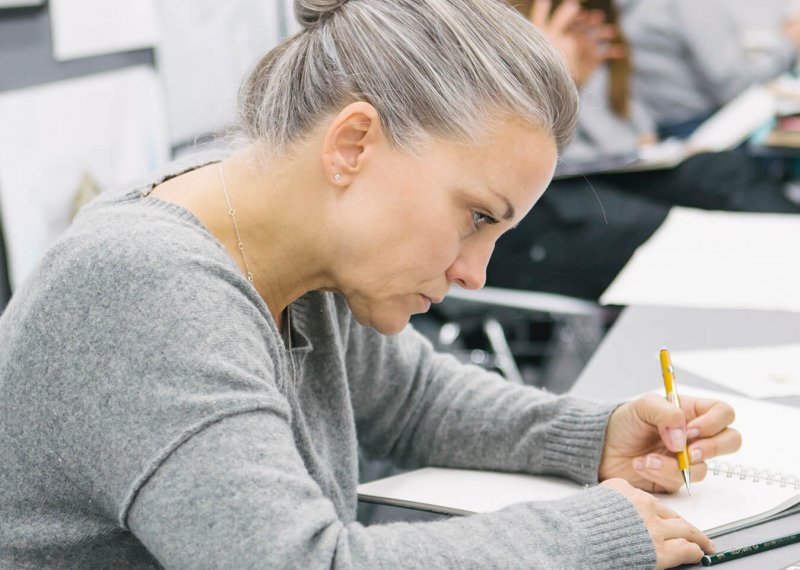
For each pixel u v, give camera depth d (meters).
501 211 0.78
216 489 0.65
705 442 0.93
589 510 0.77
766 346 1.33
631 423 0.96
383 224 0.78
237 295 0.74
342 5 0.81
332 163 0.77
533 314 2.45
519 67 0.76
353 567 0.67
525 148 0.77
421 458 1.11
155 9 2.09
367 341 1.08
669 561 0.77
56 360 0.71
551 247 2.38
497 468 1.05
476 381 1.12
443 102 0.75
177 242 0.74
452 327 2.17
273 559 0.64
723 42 2.88
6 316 0.79
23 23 1.71
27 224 1.74
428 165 0.76
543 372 2.69
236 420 0.67
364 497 0.99
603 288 2.36
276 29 2.62
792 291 1.53
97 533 0.76
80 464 0.71
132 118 2.04
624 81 2.64
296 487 0.67
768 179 2.91
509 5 0.80
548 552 0.73
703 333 1.39
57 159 1.81
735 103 2.88
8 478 0.75
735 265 1.66
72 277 0.72
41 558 0.76
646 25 2.88
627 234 2.35
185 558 0.65
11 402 0.73
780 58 2.92
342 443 0.98
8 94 1.68
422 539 0.72
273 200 0.81
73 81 1.85
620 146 2.67
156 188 0.86
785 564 0.79
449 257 0.80
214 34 2.33
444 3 0.77
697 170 2.58
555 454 1.00
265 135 0.81
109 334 0.69
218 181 0.84
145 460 0.67
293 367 0.92
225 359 0.70
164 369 0.68
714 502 0.90
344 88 0.77
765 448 1.01
